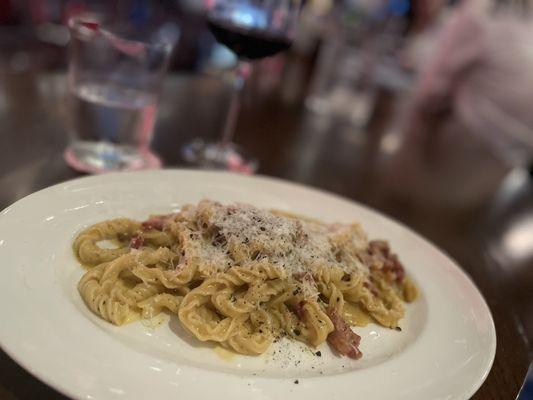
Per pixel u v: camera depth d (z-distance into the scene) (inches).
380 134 24.7
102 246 9.4
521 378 9.0
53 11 35.7
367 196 16.4
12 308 6.5
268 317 8.8
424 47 42.4
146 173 11.2
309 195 12.9
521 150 34.1
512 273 14.1
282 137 20.0
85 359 6.2
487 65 36.4
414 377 7.4
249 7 14.0
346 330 8.7
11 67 31.1
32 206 8.6
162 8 40.4
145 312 8.1
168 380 6.3
